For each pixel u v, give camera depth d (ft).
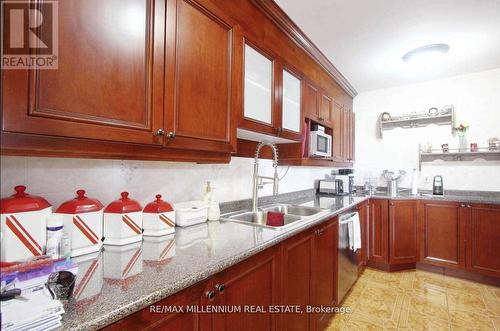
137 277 2.41
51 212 2.76
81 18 2.37
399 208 9.34
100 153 2.63
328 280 6.00
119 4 2.68
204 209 4.77
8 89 1.96
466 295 7.59
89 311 1.83
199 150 3.74
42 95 2.13
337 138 9.64
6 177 2.83
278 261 4.03
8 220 2.34
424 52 7.79
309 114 7.30
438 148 10.31
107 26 2.57
